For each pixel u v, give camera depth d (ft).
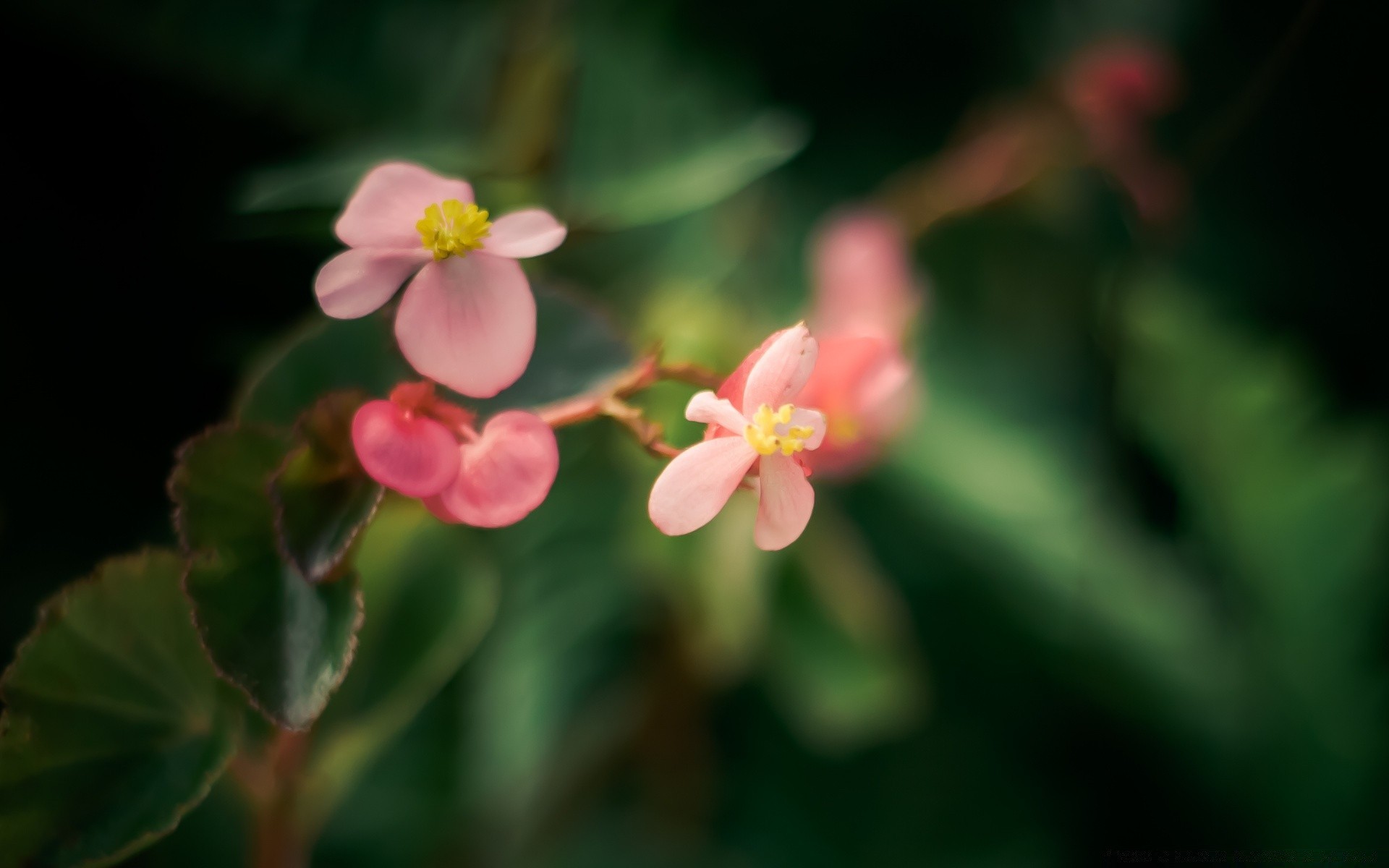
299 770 0.92
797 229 1.75
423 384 0.82
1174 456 1.93
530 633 1.45
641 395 1.23
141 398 1.57
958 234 1.83
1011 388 1.82
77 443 1.53
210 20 1.47
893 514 1.77
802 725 1.70
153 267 1.57
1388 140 2.13
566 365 0.89
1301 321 2.24
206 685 0.87
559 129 1.22
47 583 1.46
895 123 1.87
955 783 1.73
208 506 0.84
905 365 0.94
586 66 1.42
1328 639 1.83
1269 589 1.87
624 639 1.46
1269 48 2.11
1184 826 1.78
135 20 1.43
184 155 1.56
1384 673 1.81
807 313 1.48
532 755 1.39
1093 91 1.61
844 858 1.65
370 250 0.81
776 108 1.85
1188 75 2.13
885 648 1.38
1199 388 1.89
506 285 0.82
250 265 1.59
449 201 0.81
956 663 1.79
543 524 1.46
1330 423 1.92
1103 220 1.92
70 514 1.50
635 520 1.34
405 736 1.46
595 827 1.52
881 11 1.86
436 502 0.81
